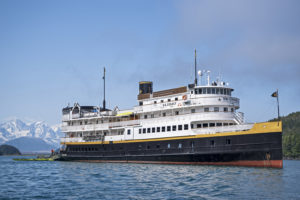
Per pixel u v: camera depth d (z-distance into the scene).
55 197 37.12
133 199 35.44
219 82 68.38
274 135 55.50
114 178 50.62
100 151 82.25
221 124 65.06
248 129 58.28
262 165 56.62
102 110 93.88
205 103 64.94
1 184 47.59
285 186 40.56
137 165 69.12
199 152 63.22
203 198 35.09
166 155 68.19
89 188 42.34
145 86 79.62
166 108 70.06
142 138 73.50
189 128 65.81
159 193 38.16
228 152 59.66
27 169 72.12
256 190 38.31
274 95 61.66
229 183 42.78
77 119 89.19
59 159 96.94
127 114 77.38
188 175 50.62
